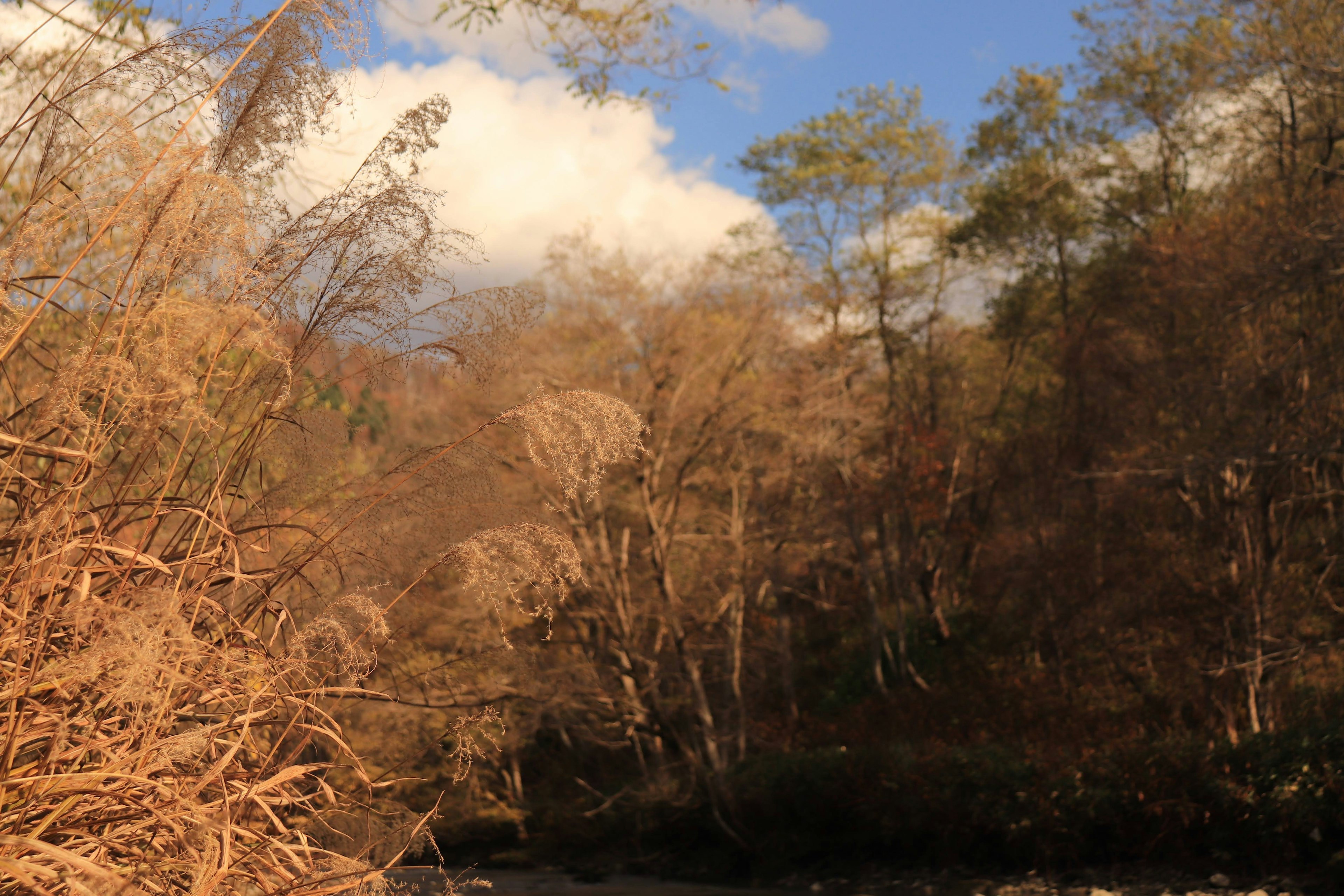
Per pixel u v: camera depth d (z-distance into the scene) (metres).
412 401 12.16
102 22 2.74
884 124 28.45
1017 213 27.31
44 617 2.10
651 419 18.92
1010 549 23.42
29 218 2.39
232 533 2.56
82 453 2.24
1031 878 15.38
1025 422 29.36
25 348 2.72
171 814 2.02
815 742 22.53
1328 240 13.02
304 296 2.69
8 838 1.75
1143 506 19.78
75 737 2.21
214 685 2.38
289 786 2.55
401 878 2.71
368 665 2.61
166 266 2.29
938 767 17.56
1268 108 16.75
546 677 15.43
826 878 17.41
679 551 21.38
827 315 24.05
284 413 2.81
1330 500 17.03
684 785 19.48
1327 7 15.09
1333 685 16.92
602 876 18.98
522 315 2.93
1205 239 18.09
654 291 19.25
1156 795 14.87
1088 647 21.39
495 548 2.56
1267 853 13.69
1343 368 15.73
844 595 30.19
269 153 2.72
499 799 22.03
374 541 2.81
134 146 2.39
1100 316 24.11
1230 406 16.91
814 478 22.88
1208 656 18.00
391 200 2.71
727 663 21.25
